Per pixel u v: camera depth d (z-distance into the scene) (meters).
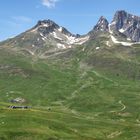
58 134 164.25
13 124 167.75
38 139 153.25
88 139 166.62
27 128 163.12
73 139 161.25
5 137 150.75
